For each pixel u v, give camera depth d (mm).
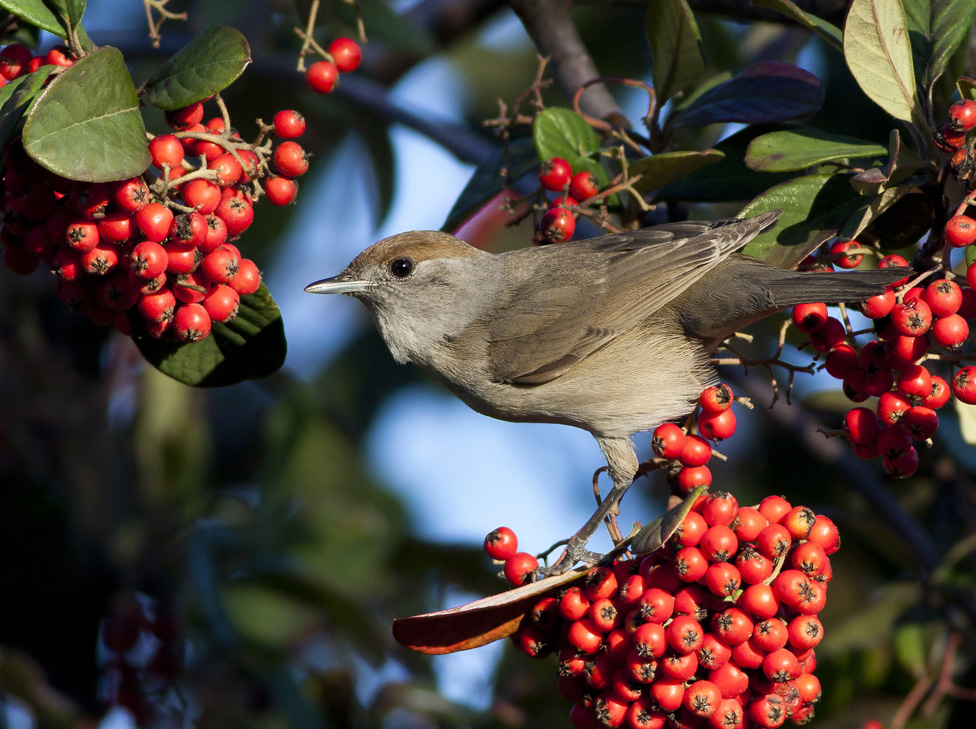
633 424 9469
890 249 7824
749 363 7383
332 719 10852
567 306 9383
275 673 10383
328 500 11844
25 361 11758
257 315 7273
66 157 5656
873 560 11758
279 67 12359
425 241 10281
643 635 6012
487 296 9961
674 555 6207
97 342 12148
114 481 11586
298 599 10969
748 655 6035
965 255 6367
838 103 11734
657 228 9305
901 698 10016
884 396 6738
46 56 6750
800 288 7082
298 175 6875
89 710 10836
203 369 7504
